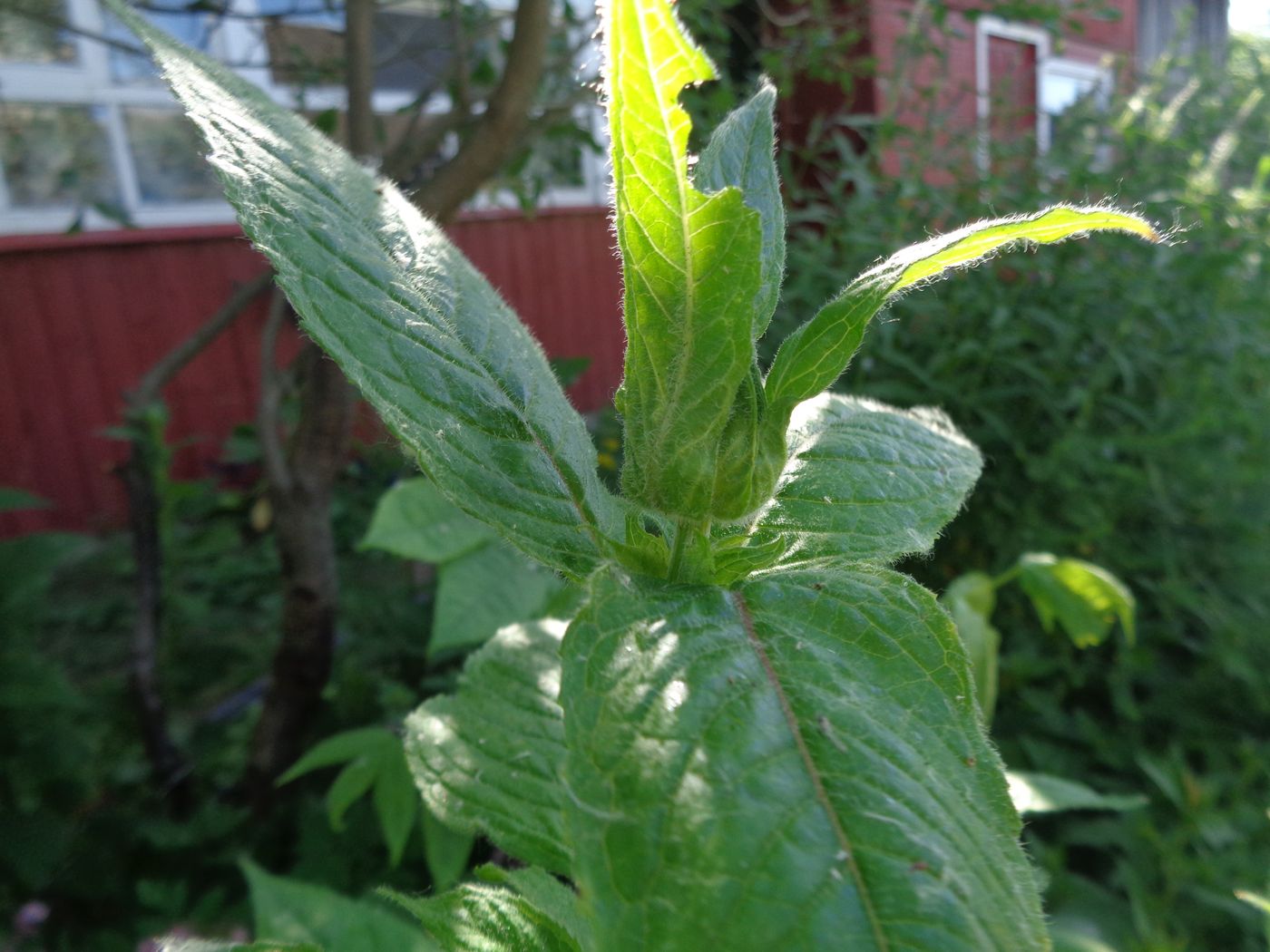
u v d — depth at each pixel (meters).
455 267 0.83
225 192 0.62
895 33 5.98
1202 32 8.99
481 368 0.75
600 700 0.52
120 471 3.18
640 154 0.53
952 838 0.47
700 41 4.50
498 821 1.01
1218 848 2.55
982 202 4.07
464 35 3.48
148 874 2.75
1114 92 4.64
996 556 3.76
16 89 5.70
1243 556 3.54
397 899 0.84
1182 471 3.65
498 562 2.17
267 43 4.31
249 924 2.49
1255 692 3.20
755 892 0.42
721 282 0.57
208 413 6.70
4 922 2.57
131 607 4.99
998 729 3.28
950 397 3.71
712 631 0.58
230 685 4.14
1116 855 2.77
